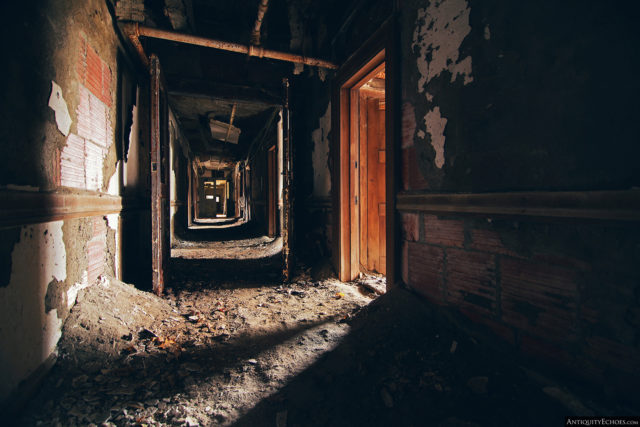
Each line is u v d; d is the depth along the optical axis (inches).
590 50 47.6
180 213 340.8
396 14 96.6
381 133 151.3
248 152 436.8
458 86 73.5
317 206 170.9
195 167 561.0
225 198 869.2
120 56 112.5
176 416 54.1
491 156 65.3
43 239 59.1
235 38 175.5
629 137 43.3
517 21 58.8
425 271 87.0
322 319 96.2
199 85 179.8
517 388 53.7
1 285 46.4
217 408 56.9
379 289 124.3
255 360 72.8
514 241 61.3
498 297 65.1
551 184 53.9
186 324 93.0
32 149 55.6
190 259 199.5
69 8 71.2
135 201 134.9
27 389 51.7
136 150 138.0
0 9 48.0
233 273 163.0
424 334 74.8
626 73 43.5
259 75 189.3
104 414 53.1
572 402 47.9
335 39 142.5
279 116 249.3
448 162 77.4
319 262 159.2
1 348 45.9
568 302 52.3
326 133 158.7
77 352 65.3
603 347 47.6
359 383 62.4
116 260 107.7
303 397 59.9
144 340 78.2
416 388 58.4
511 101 60.6
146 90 149.8
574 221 50.4
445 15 77.1
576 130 49.8
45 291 59.6
